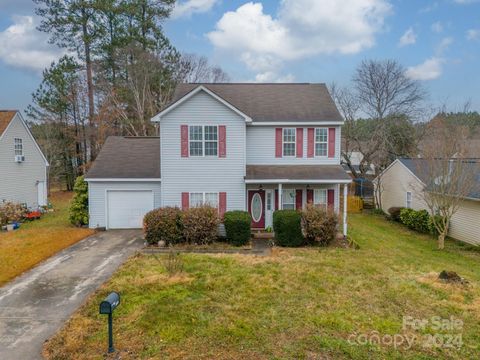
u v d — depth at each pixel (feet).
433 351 18.56
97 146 96.63
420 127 87.51
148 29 100.07
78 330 20.52
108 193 51.80
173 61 104.58
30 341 19.58
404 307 23.95
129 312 22.68
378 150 88.43
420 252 43.73
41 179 75.05
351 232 54.70
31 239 44.62
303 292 26.50
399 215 66.33
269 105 55.77
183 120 48.19
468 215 50.03
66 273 31.65
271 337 19.69
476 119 81.82
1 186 61.72
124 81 99.30
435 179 50.14
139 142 59.77
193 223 43.06
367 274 31.17
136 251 39.81
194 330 20.34
